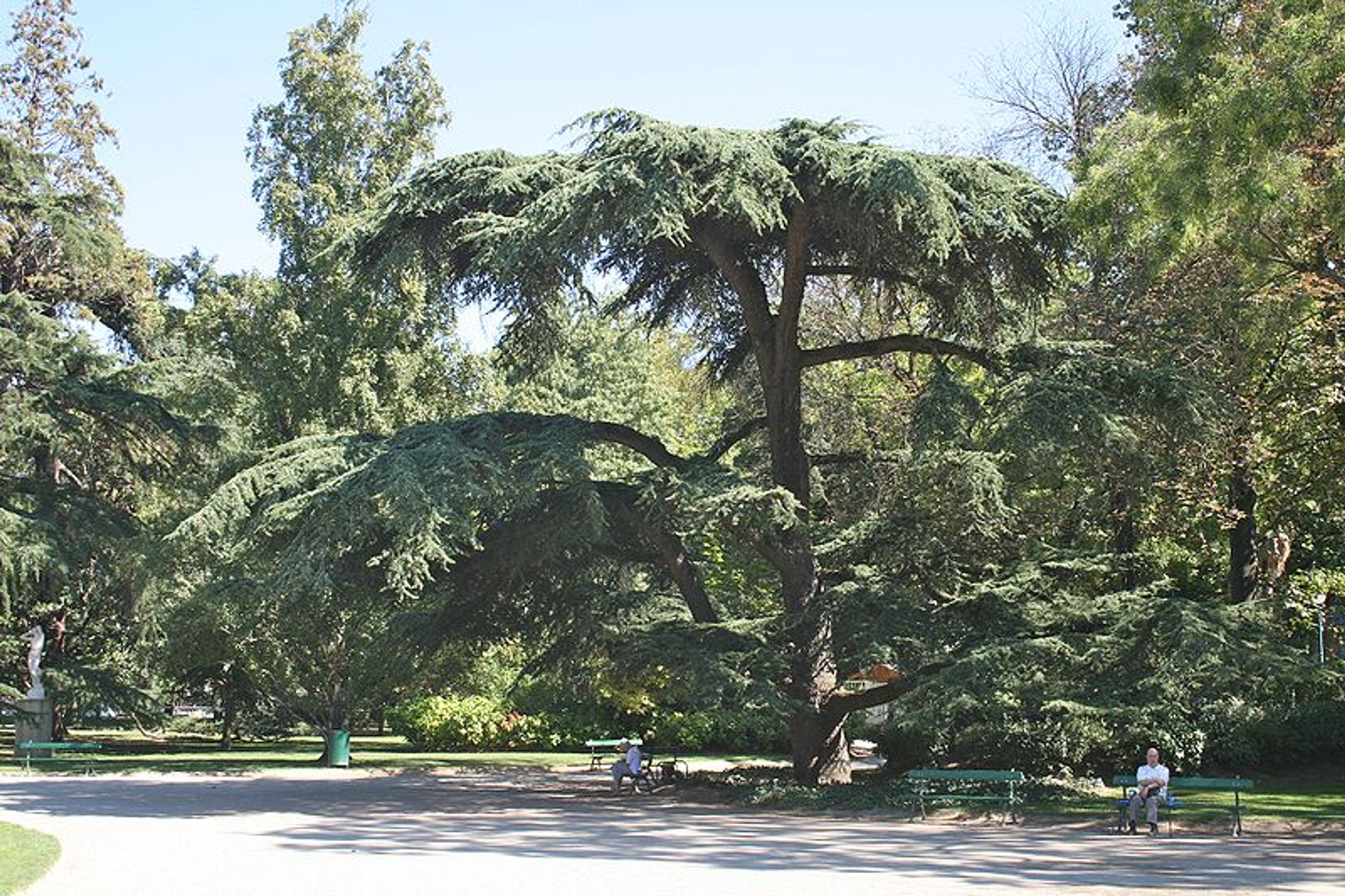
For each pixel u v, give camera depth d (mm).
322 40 42500
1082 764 25984
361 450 24156
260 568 28969
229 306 42000
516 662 42906
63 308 42719
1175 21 20109
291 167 42000
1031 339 25594
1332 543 34469
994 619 23438
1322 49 18703
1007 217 23422
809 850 17109
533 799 25578
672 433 51125
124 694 39375
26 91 45500
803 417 32281
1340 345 25016
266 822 20766
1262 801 22656
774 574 38406
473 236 22688
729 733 42312
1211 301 25453
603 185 21547
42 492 38531
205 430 38375
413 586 23203
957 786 24109
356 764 35750
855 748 45375
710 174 22656
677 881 13844
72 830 19188
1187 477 26547
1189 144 19781
